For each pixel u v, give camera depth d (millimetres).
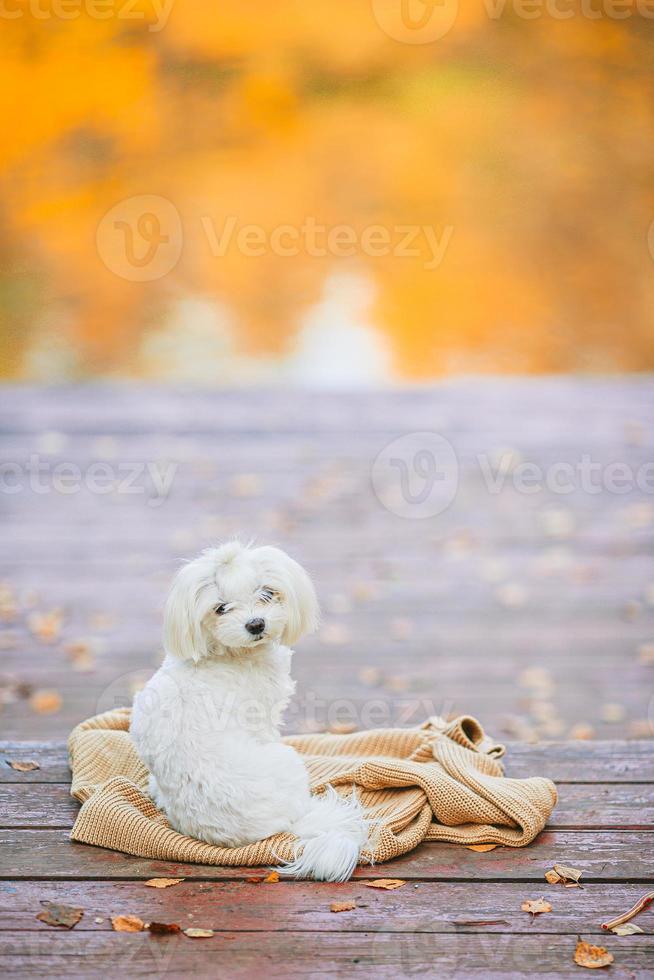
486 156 17578
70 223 17125
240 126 17500
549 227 17453
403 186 17547
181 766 3125
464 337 17094
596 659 6102
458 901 2893
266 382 16031
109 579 7250
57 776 3723
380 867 3078
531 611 6805
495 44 17516
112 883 2979
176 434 10367
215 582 3207
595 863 3107
